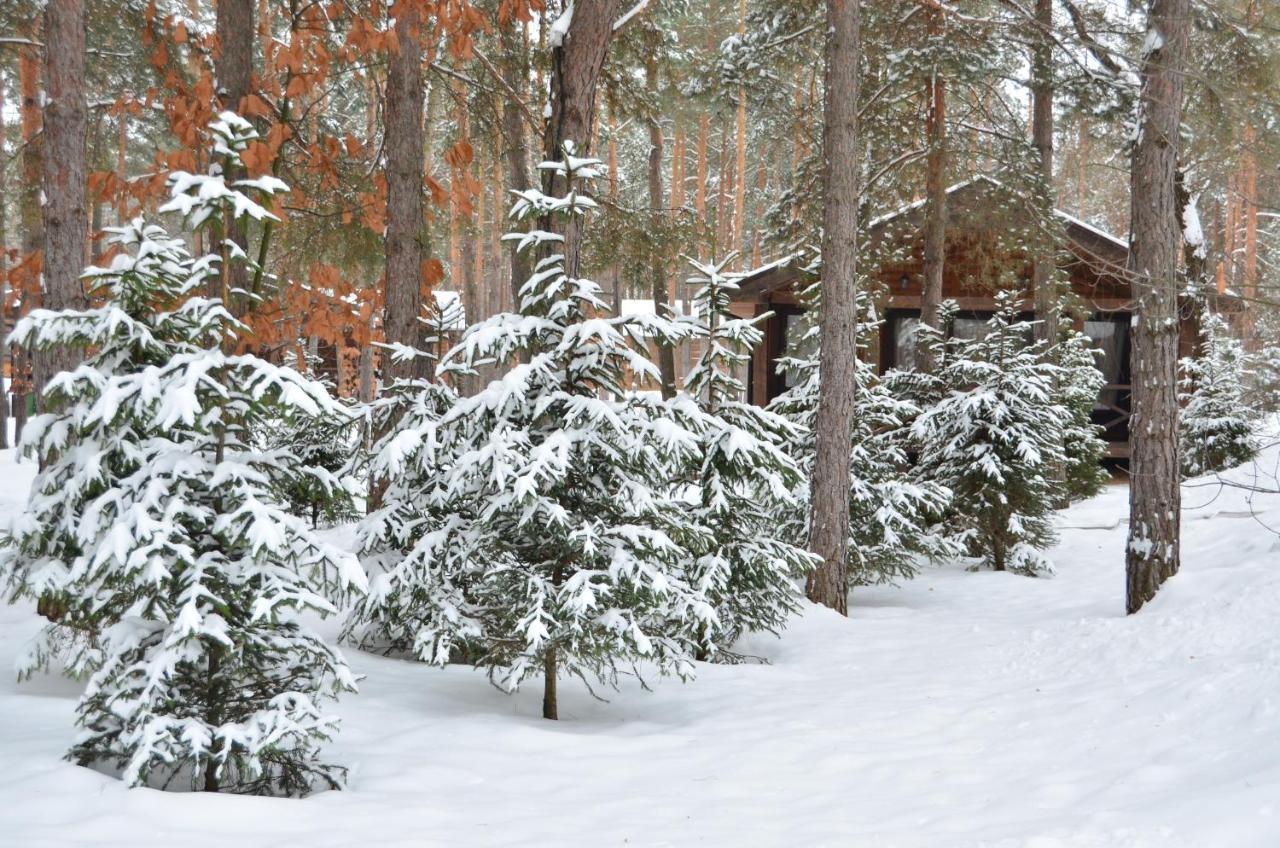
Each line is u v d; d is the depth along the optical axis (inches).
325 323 353.1
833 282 461.7
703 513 350.6
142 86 634.2
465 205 406.6
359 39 348.2
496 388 280.2
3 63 582.2
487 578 284.7
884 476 523.2
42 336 196.5
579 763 231.3
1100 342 900.0
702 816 189.9
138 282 198.8
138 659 202.2
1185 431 744.3
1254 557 402.6
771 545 377.1
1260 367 749.9
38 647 245.8
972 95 719.7
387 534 314.5
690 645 379.2
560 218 298.4
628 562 272.2
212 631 187.5
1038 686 289.0
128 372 205.6
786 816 188.5
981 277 782.5
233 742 194.2
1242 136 582.9
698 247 669.3
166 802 179.6
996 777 203.9
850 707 282.8
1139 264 381.4
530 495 267.0
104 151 564.1
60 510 206.8
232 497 197.0
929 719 261.3
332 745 236.8
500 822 185.5
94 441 200.4
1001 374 575.8
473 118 603.5
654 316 287.6
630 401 284.4
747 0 1053.2
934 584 548.1
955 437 575.5
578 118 362.6
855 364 503.5
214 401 199.0
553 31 365.7
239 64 378.6
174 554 191.8
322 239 502.0
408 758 227.8
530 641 258.2
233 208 202.5
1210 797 165.2
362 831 177.0
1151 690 254.4
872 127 662.5
